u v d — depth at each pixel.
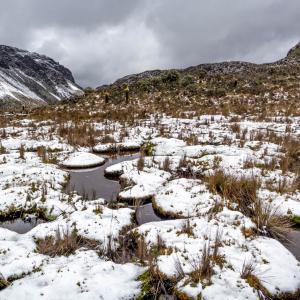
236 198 8.23
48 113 27.27
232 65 50.88
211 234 6.41
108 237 6.53
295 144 13.05
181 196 8.52
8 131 18.89
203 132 16.95
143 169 11.16
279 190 8.60
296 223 7.30
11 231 6.77
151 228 6.73
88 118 23.92
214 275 5.07
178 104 27.92
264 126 17.98
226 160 11.38
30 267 5.35
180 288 4.84
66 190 9.71
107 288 4.80
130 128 19.12
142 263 5.51
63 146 15.05
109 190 9.91
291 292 4.84
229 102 27.41
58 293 4.65
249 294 4.68
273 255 5.74
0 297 4.57
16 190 9.03
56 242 6.12
